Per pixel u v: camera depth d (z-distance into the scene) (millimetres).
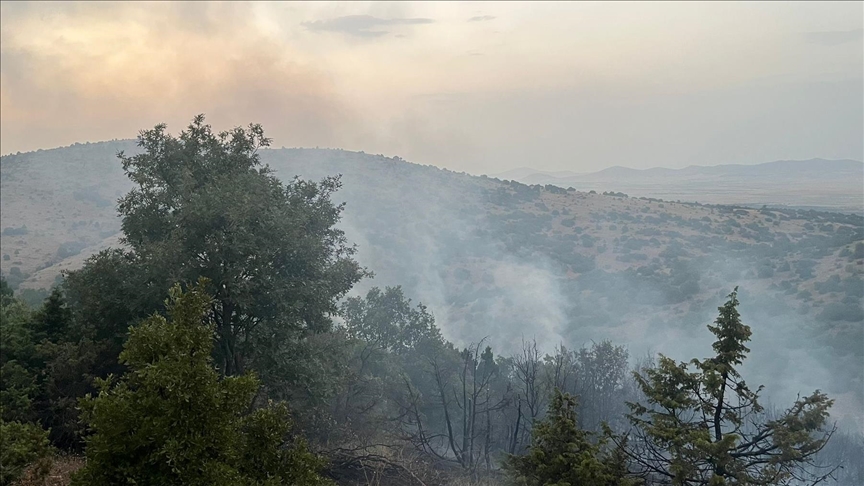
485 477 15312
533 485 10594
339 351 19797
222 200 16359
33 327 18625
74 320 19109
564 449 10617
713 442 9664
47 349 16734
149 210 18203
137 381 8328
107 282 17656
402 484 14656
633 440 12586
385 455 16312
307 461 9438
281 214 17219
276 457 9305
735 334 10352
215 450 8203
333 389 18375
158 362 8070
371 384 21922
